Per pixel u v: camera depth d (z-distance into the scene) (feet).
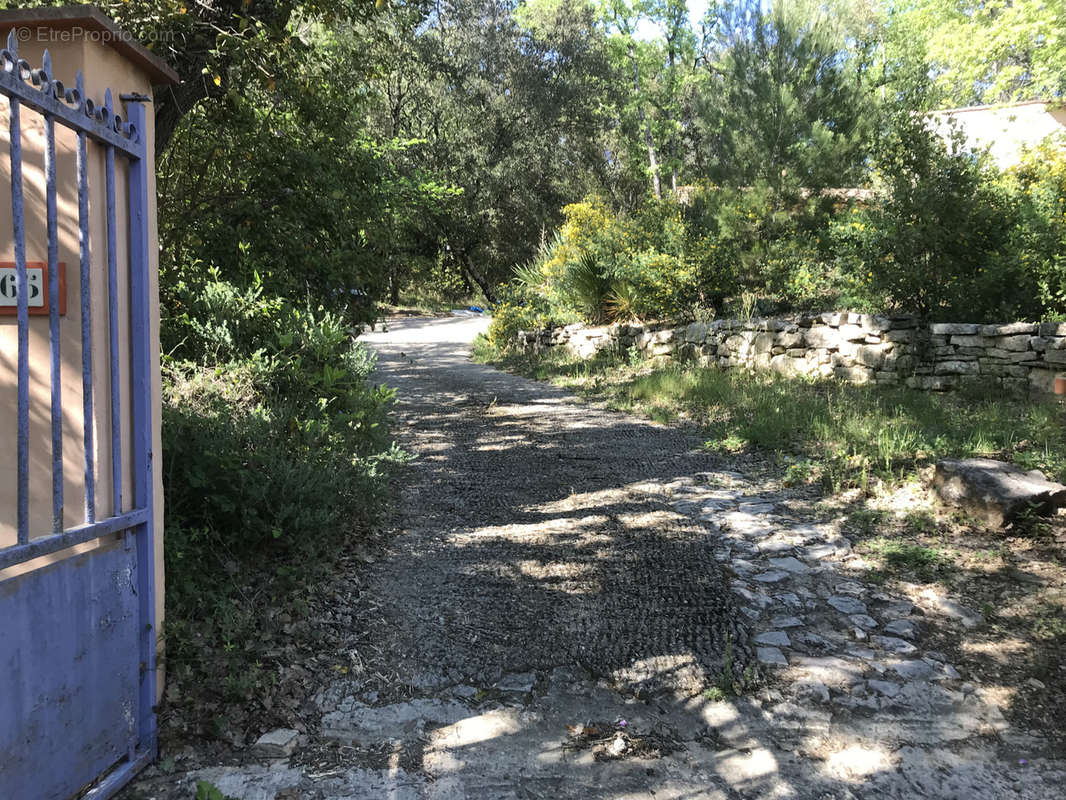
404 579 14.17
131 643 8.46
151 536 8.79
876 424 23.97
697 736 9.86
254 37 19.27
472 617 12.82
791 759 9.38
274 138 25.02
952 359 30.71
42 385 8.43
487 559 15.28
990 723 10.05
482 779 8.89
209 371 16.75
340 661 11.26
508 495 19.76
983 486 16.22
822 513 17.79
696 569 14.82
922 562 14.71
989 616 12.62
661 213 48.34
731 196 40.86
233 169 25.64
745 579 14.37
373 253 28.19
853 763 9.30
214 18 19.81
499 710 10.34
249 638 11.31
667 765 9.25
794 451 23.03
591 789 8.78
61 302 8.27
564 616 12.90
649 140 93.76
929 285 31.76
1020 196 31.27
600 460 23.38
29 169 8.33
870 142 40.55
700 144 84.17
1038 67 54.24
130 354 8.65
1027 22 51.98
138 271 8.64
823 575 14.48
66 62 7.92
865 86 42.93
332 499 14.76
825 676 11.15
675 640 12.15
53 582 7.29
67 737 7.51
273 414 15.97
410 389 37.63
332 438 16.65
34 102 6.76
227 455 13.51
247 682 10.01
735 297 41.81
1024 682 10.87
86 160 7.63
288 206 25.39
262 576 13.20
